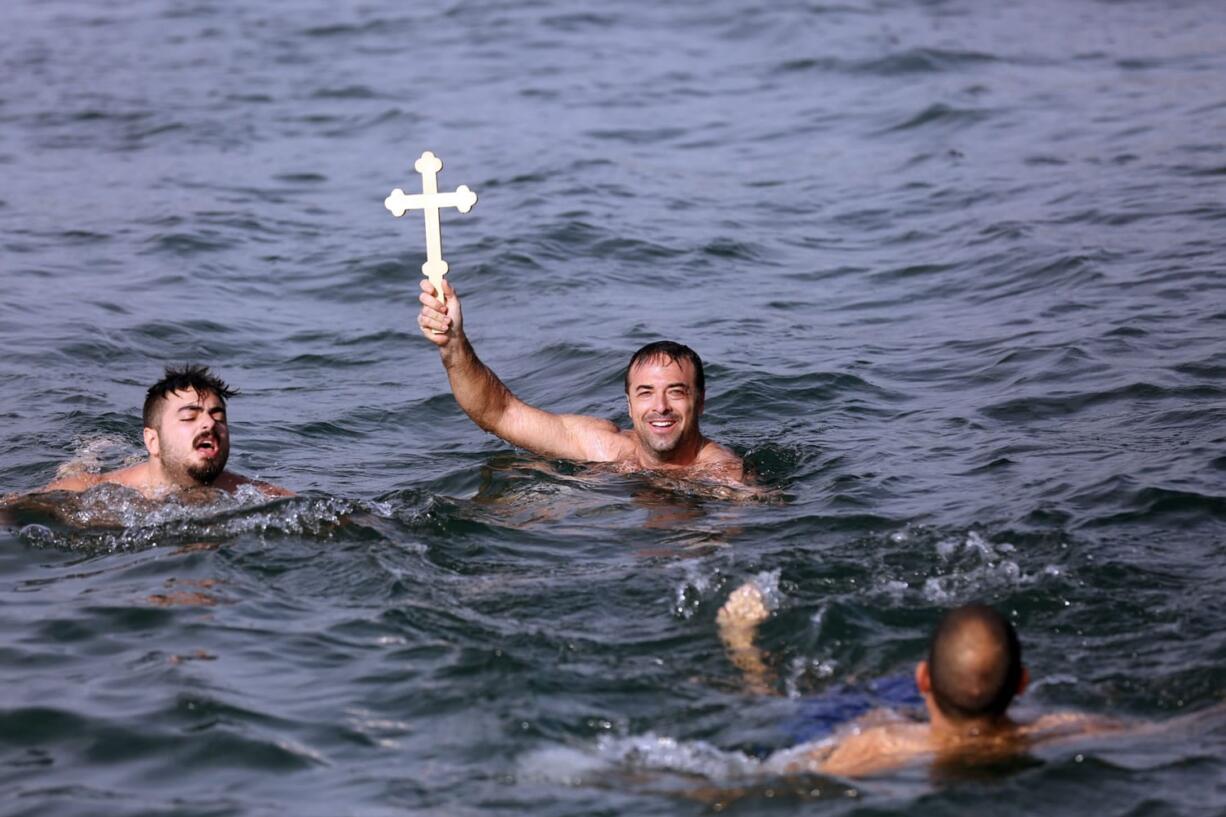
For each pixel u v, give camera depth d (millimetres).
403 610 18906
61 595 19781
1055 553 20156
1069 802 14133
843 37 64938
